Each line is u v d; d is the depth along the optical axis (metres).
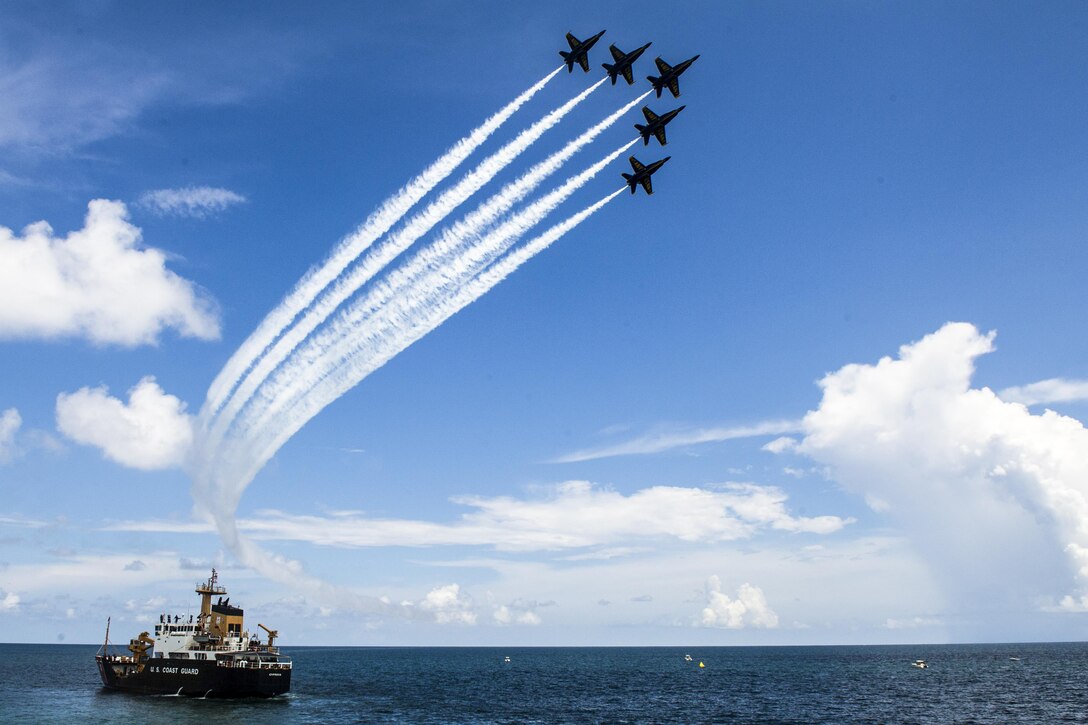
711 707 121.38
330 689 151.25
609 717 107.31
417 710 112.56
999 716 108.06
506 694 145.38
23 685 155.75
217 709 103.50
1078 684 164.75
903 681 179.38
